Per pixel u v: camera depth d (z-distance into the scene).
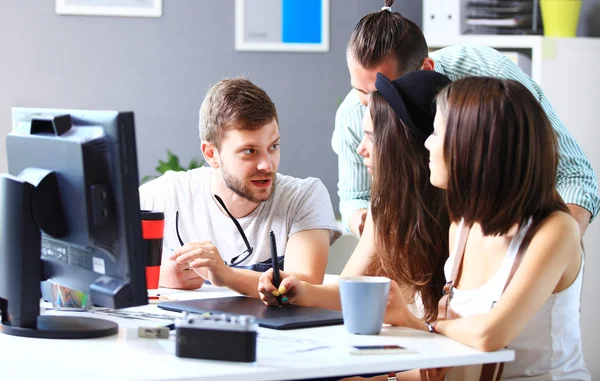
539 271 1.28
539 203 1.33
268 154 1.88
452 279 1.49
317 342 1.23
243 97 1.86
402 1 3.67
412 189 1.65
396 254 1.66
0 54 3.48
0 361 1.13
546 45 3.17
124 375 1.05
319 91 3.70
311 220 1.97
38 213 1.33
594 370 3.23
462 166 1.32
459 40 3.26
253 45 3.63
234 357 1.11
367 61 1.91
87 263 1.30
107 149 1.22
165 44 3.59
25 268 1.33
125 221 1.22
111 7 3.53
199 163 3.64
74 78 3.54
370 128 1.70
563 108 3.20
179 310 1.50
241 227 1.99
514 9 3.30
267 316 1.40
